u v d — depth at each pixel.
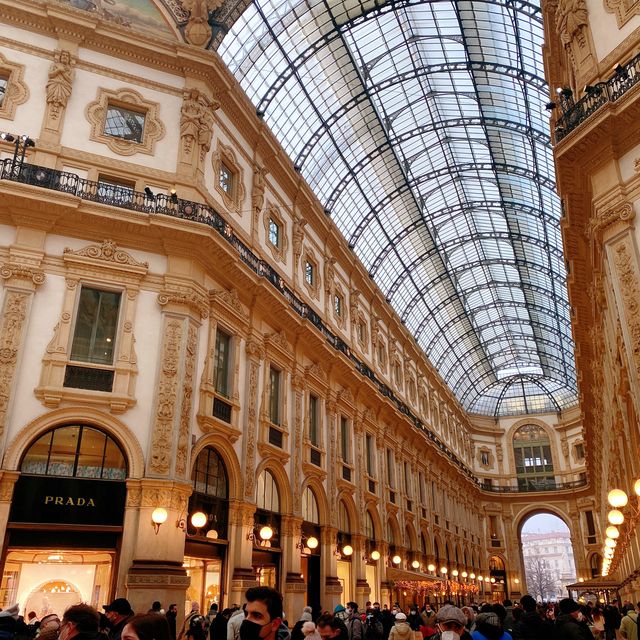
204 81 17.78
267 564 17.19
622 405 13.12
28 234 14.13
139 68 17.16
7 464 12.46
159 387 14.15
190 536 13.95
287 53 22.36
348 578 22.58
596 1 12.73
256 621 2.90
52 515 12.69
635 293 10.58
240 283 17.62
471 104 29.08
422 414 38.34
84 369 13.80
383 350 32.34
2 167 14.38
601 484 35.66
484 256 44.03
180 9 18.67
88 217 14.59
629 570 23.48
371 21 23.62
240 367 17.47
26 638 8.61
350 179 29.44
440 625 4.32
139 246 15.28
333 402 23.44
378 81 26.59
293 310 20.09
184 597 12.80
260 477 17.59
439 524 36.66
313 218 24.48
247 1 19.42
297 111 24.78
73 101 15.96
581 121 11.95
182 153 16.69
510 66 25.27
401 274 39.16
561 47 15.33
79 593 12.84
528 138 29.64
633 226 10.91
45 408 13.22
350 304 28.06
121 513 13.16
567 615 6.13
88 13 16.45
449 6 23.64
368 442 27.62
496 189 35.62
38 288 13.97
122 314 14.59
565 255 15.63
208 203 16.95
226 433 15.98
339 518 22.55
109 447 13.66
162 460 13.56
